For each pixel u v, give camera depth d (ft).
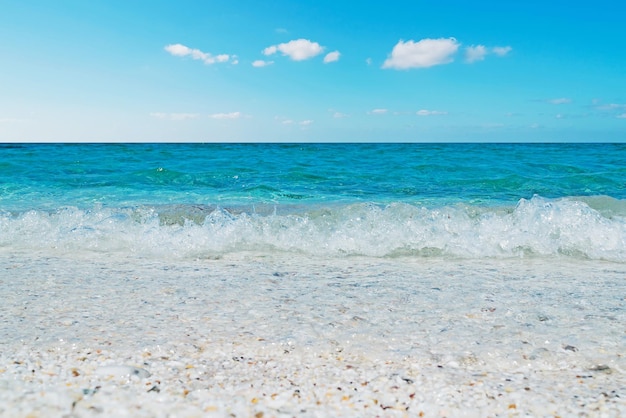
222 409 5.21
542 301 9.32
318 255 14.12
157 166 43.29
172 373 6.05
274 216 16.58
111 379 5.81
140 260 13.15
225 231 15.51
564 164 46.50
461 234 15.28
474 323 8.03
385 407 5.33
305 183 33.30
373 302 9.20
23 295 9.43
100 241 14.97
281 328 7.71
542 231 15.25
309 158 54.03
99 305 8.84
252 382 5.87
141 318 8.13
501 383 5.93
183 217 18.28
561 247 14.53
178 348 6.84
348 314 8.45
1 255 13.48
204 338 7.25
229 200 25.41
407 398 5.54
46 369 6.04
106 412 5.07
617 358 6.64
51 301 9.05
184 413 5.11
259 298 9.40
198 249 14.43
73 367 6.13
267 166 44.11
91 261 12.88
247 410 5.21
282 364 6.43
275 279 11.07
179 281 10.75
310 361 6.54
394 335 7.48
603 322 8.05
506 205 23.93
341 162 48.57
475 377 6.09
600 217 15.72
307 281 10.91
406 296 9.64
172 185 31.71
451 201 25.44
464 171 39.99
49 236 15.40
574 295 9.80
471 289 10.25
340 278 11.27
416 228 15.64
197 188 30.35
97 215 17.26
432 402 5.45
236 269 12.17
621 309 8.79
